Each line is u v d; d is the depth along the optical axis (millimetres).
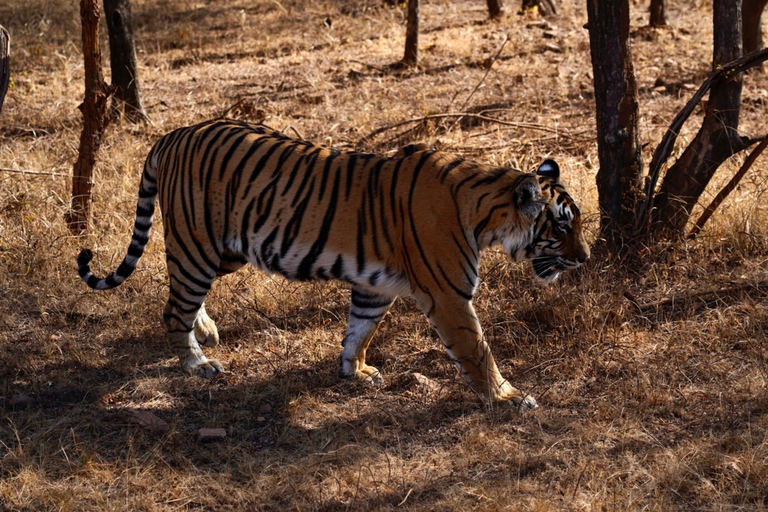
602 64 8586
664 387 7027
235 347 7980
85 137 9609
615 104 8633
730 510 5504
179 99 15141
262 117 13453
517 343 7812
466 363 6770
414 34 16250
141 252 7559
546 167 7039
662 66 15906
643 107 13695
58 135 12812
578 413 6797
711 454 6020
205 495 5832
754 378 7031
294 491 5836
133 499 5723
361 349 7363
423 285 6660
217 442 6512
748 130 12281
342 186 6688
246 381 7367
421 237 6539
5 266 9047
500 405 6812
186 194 6949
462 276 6621
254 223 6828
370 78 15891
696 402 6801
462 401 6996
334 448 6363
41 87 15539
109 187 10695
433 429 6645
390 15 21234
